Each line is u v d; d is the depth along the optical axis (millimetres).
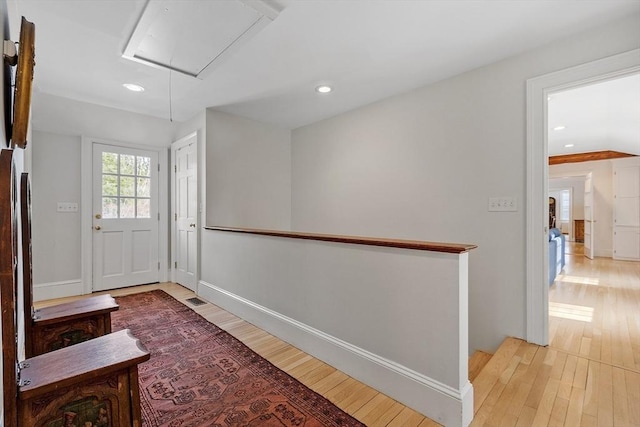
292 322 2381
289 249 2438
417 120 2955
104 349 1079
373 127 3377
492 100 2447
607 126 4363
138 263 4191
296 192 4430
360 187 3527
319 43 2180
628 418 1493
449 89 2713
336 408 1634
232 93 3102
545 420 1490
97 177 3850
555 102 3398
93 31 2035
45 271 3533
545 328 2209
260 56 2365
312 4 1765
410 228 3018
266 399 1703
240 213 3924
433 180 2826
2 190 806
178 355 2197
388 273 1761
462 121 2623
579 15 1861
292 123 4188
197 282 3742
